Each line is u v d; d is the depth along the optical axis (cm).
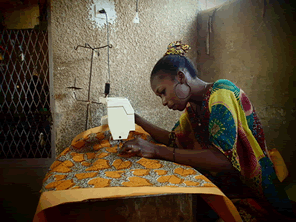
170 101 121
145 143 105
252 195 118
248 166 108
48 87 205
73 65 193
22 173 202
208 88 117
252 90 179
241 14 184
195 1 228
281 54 156
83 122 197
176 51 121
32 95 207
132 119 109
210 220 115
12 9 192
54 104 193
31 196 202
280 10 154
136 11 204
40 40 229
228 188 120
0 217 197
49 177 91
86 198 67
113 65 202
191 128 140
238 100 107
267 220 110
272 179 107
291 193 136
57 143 195
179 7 220
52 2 187
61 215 69
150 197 73
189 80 118
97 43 197
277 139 162
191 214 76
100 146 130
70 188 76
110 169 93
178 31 221
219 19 206
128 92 207
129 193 70
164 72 117
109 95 202
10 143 211
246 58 182
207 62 221
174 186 77
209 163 96
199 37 228
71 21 191
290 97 152
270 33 162
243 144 107
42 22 191
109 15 199
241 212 113
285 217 108
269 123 167
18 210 200
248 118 111
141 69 209
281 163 125
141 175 87
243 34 183
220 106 102
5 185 202
